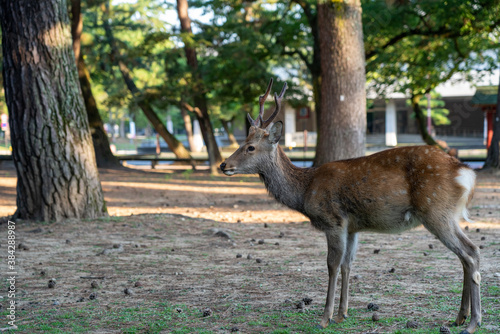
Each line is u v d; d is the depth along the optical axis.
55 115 10.73
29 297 5.95
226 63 25.08
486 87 34.03
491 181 18.55
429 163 4.73
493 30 20.33
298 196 5.44
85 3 27.98
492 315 4.90
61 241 9.07
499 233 9.37
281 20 25.48
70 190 10.83
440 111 53.66
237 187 19.80
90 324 5.00
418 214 4.74
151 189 19.00
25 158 10.72
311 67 23.77
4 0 10.68
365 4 21.48
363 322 4.91
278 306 5.50
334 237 5.04
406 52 25.53
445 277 6.44
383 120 61.22
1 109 45.69
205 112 26.22
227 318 5.12
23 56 10.60
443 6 19.16
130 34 37.78
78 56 26.03
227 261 7.66
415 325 4.67
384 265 7.19
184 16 25.34
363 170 5.02
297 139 55.56
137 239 9.26
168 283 6.48
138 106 28.80
